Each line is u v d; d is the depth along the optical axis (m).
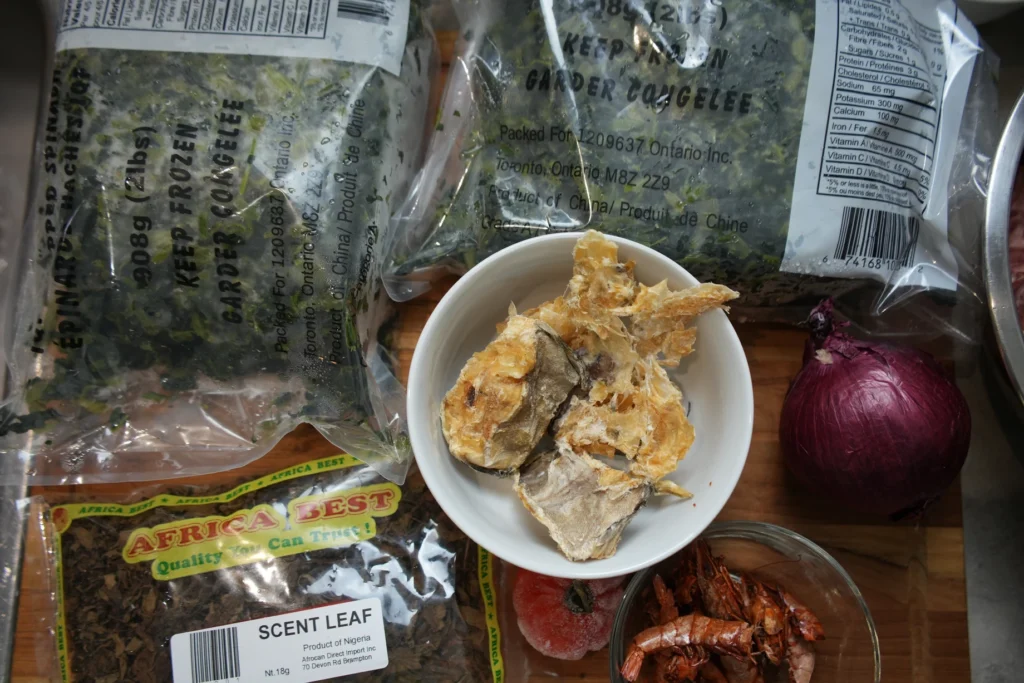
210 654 0.45
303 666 0.45
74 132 0.43
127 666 0.45
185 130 0.43
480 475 0.42
